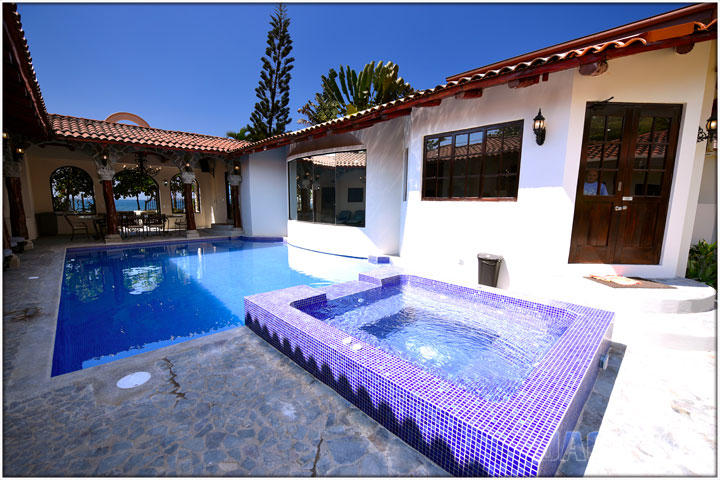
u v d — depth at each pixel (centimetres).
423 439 200
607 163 450
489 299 466
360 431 220
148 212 1642
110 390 255
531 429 174
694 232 551
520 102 486
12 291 500
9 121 734
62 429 211
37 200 1191
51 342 327
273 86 1845
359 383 240
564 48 596
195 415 229
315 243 995
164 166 1499
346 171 888
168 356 315
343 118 711
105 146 1016
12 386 253
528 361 333
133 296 555
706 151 455
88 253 925
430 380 218
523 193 491
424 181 648
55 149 1144
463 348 359
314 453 199
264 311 354
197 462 189
